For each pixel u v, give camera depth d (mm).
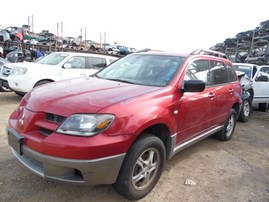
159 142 3215
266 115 9500
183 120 3744
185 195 3387
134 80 3867
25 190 3168
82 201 3059
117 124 2727
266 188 3785
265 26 17547
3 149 4230
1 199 2963
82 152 2533
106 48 33562
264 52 17844
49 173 2652
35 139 2697
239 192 3604
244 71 9266
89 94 3053
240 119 7891
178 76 3744
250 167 4480
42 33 30516
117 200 3125
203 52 4883
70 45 30891
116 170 2785
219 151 5102
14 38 20969
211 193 3502
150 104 3121
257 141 6078
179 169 4125
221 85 5055
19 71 7895
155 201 3184
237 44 21969
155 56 4316
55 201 3016
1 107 7051
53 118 2758
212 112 4645
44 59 9305
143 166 3105
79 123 2627
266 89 9258
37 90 3400
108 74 4281
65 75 8656
